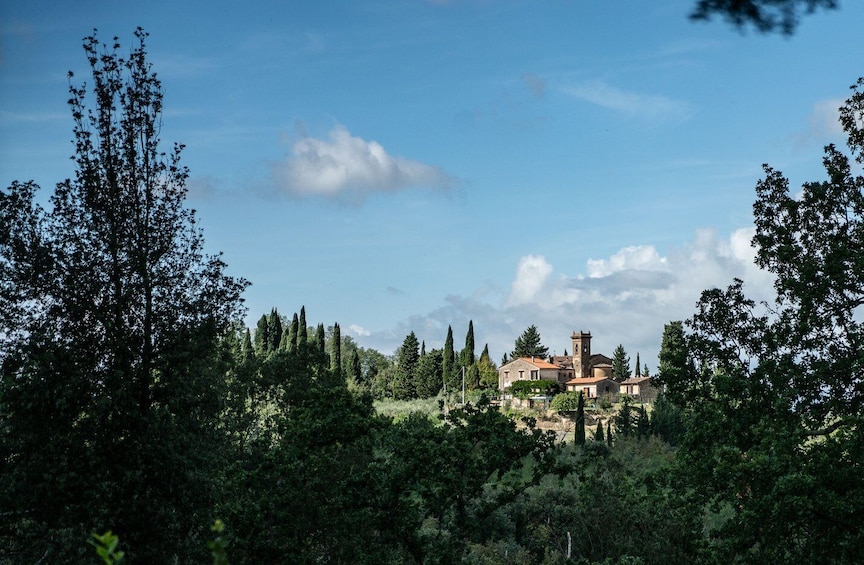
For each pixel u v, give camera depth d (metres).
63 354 32.22
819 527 27.36
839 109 30.73
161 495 33.53
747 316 31.89
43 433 31.88
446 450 33.94
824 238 30.53
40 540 32.94
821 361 29.09
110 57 36.34
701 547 32.12
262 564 31.66
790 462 27.62
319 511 34.06
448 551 32.72
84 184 35.25
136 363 34.59
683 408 32.72
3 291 33.19
